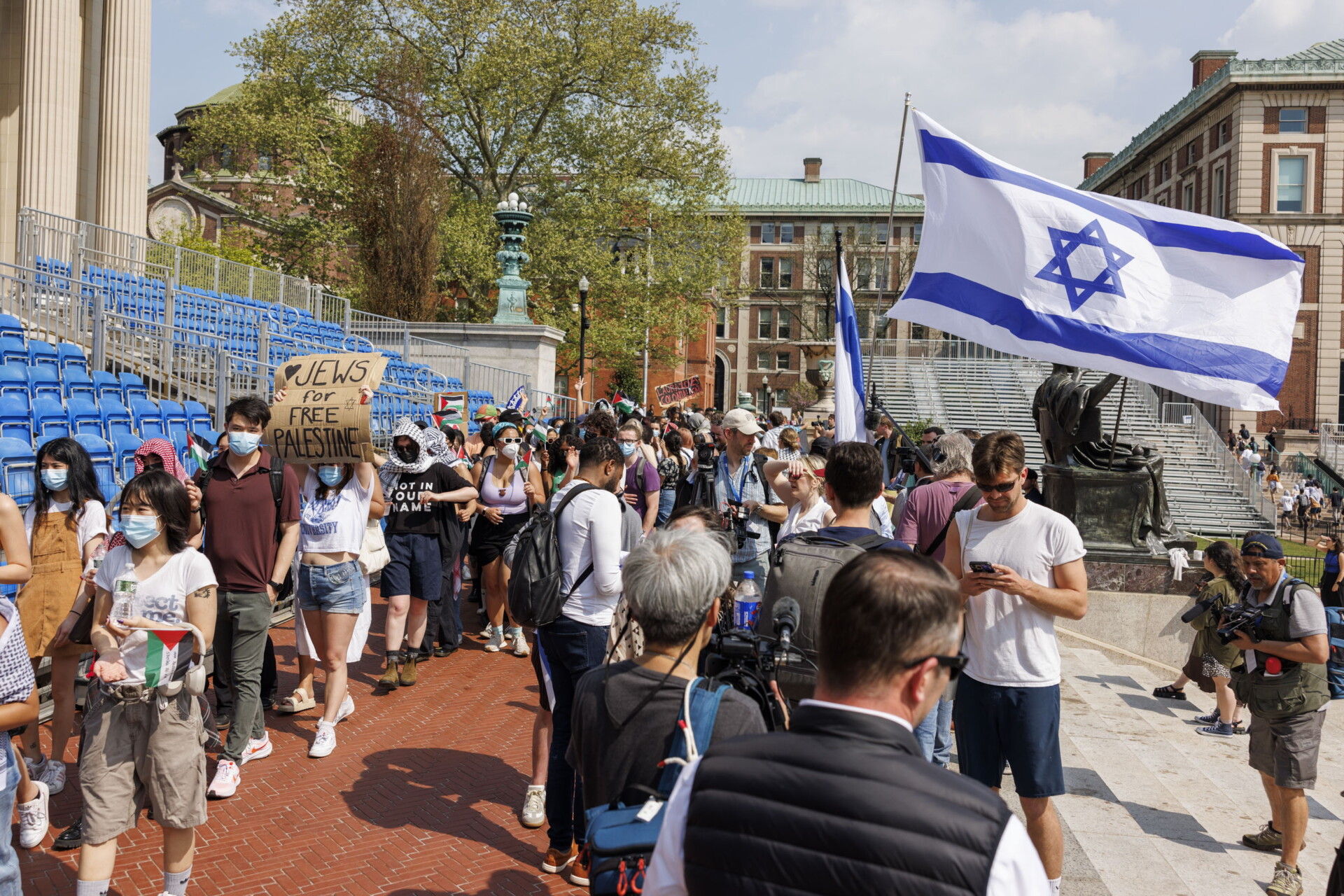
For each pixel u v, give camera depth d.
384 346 22.86
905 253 64.00
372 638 9.06
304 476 6.63
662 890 1.82
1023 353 6.20
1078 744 7.36
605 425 7.17
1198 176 54.69
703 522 3.98
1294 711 5.22
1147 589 9.98
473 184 34.56
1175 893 4.66
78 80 20.73
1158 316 6.08
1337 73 47.81
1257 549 5.33
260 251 35.25
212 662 7.13
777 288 76.31
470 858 4.71
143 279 17.80
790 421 25.19
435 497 7.55
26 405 8.88
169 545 3.96
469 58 32.69
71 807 5.11
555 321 33.53
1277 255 6.02
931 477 5.38
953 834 1.59
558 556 4.47
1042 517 3.91
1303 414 48.91
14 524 4.39
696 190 34.28
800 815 1.67
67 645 5.12
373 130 30.66
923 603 1.80
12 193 21.00
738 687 2.83
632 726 2.74
